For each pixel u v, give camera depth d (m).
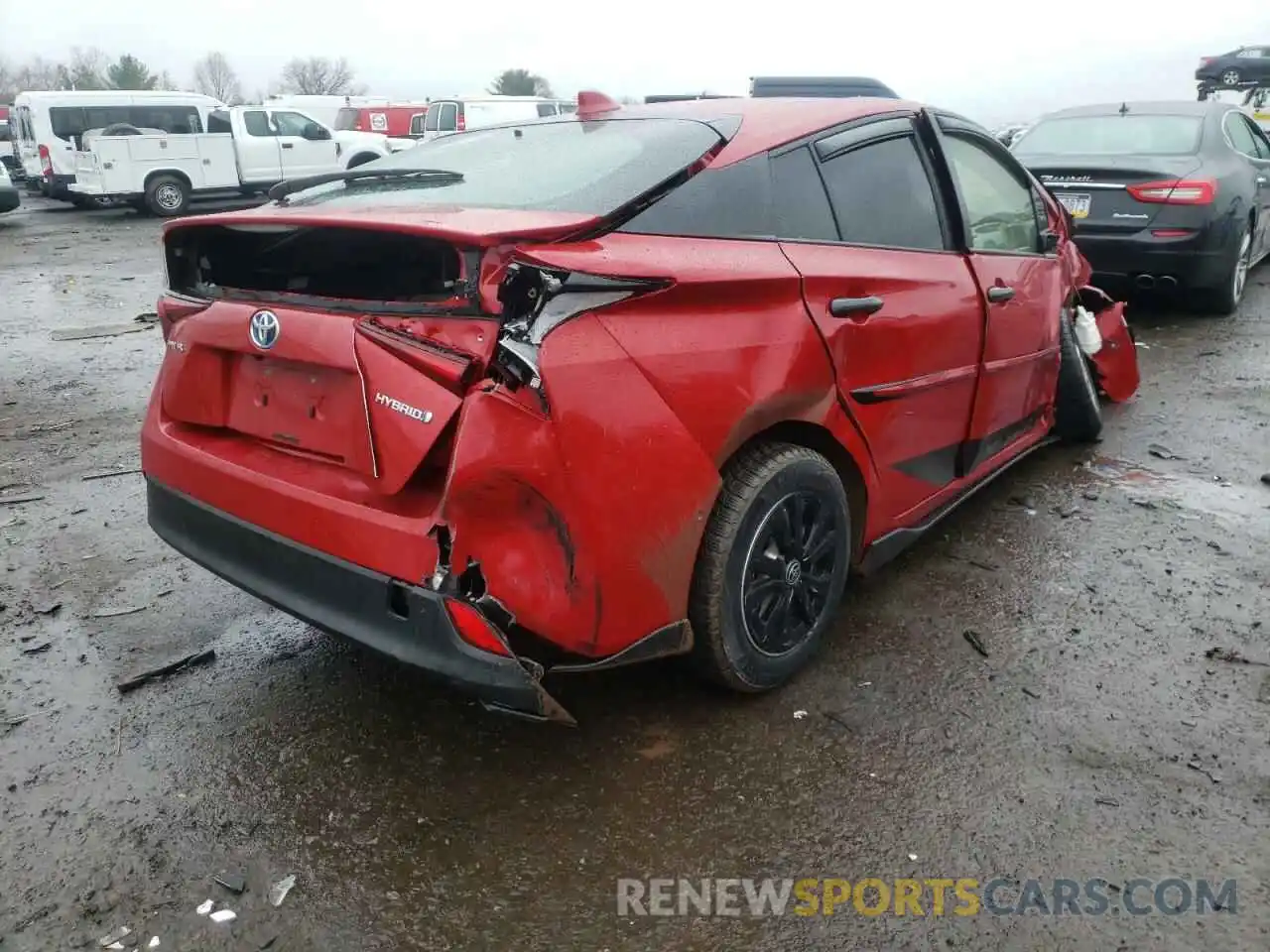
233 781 2.66
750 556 2.77
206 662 3.24
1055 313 4.42
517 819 2.51
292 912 2.23
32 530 4.30
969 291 3.57
